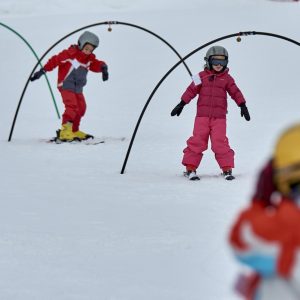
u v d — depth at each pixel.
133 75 35.12
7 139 24.20
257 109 27.91
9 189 15.44
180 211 13.33
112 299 8.23
